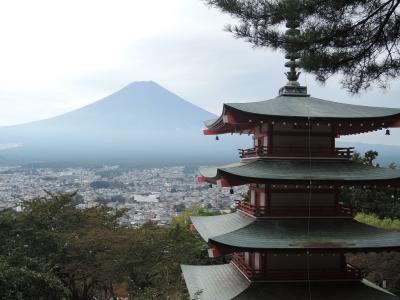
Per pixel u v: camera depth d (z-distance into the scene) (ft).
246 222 72.64
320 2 43.04
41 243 114.52
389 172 68.90
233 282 74.02
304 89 80.94
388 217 145.59
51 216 128.77
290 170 69.00
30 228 113.60
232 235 65.31
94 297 144.25
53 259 113.80
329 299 65.36
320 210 70.33
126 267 116.67
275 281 68.49
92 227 132.98
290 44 45.52
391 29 43.32
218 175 65.46
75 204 139.13
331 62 44.96
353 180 66.18
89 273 117.91
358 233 67.82
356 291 67.51
